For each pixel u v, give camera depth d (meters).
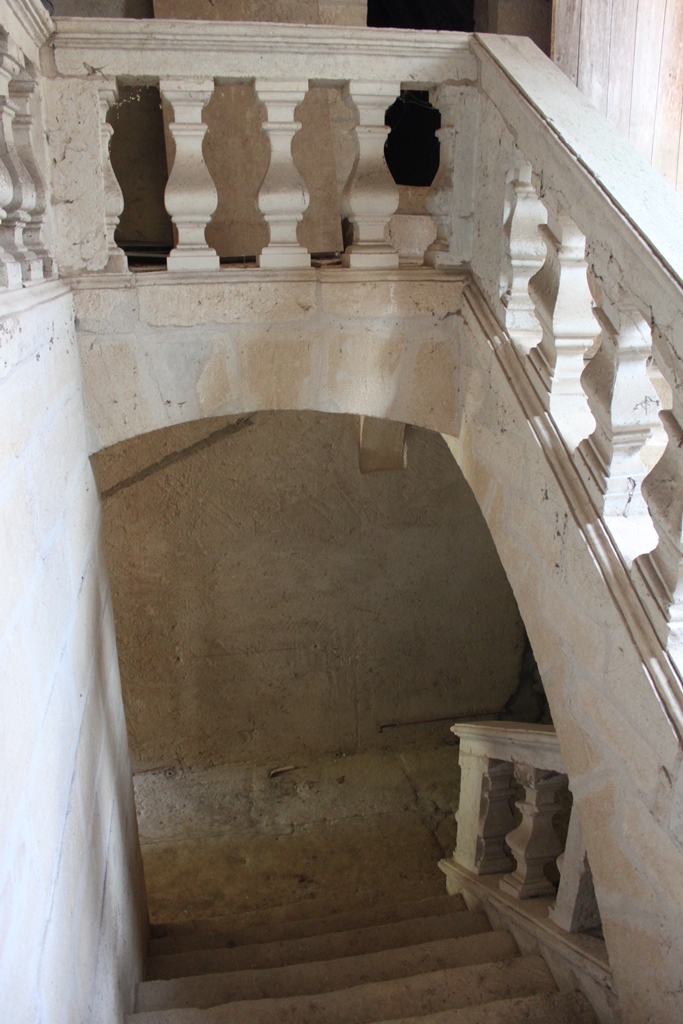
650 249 1.76
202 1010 2.56
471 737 3.41
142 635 5.44
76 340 2.61
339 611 5.72
